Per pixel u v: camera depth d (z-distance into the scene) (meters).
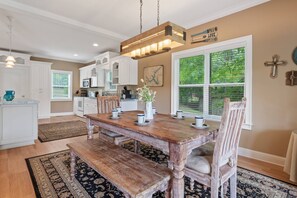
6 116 3.12
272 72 2.50
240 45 2.84
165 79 4.08
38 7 2.84
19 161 2.58
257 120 2.66
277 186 1.93
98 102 3.03
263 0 2.55
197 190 1.88
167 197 1.42
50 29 3.82
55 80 7.17
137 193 1.13
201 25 3.35
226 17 2.99
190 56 3.58
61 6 2.81
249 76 2.72
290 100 2.35
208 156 1.63
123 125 1.86
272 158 2.52
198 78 3.52
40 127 4.90
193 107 3.63
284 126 2.41
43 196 1.74
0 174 2.18
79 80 7.78
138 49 2.16
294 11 2.31
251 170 2.30
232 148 1.56
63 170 2.30
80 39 4.52
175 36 1.82
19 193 1.78
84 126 5.08
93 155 1.75
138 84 4.90
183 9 2.93
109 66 5.60
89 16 3.16
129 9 2.91
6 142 3.11
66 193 1.79
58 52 6.05
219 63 3.19
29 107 3.37
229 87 3.06
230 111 1.34
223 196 1.72
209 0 2.65
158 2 2.67
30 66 6.13
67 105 7.47
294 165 1.93
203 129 1.70
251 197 1.74
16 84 5.86
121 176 1.34
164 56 4.10
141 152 2.96
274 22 2.47
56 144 3.42
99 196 1.75
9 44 5.04
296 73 2.30
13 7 2.69
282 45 2.40
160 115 2.67
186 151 1.41
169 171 1.44
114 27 3.68
